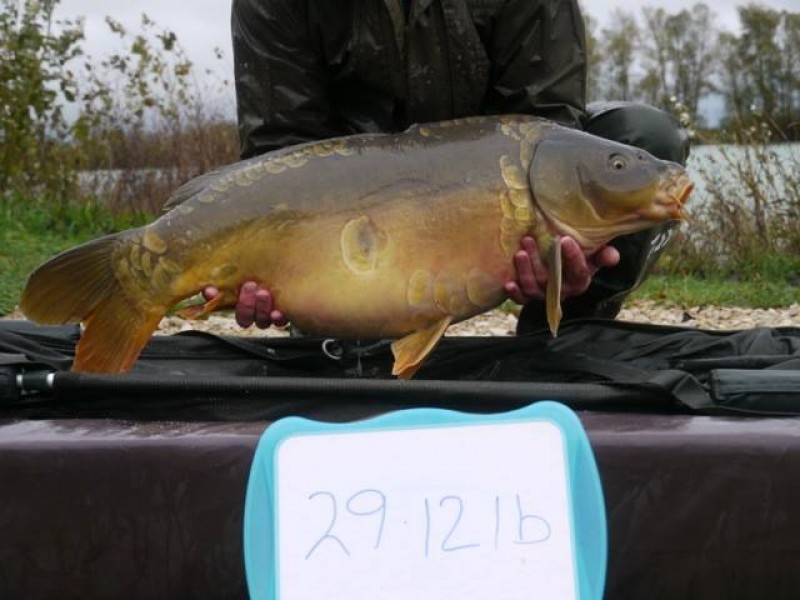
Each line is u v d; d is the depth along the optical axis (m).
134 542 1.27
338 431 1.05
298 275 1.59
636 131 2.32
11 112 7.09
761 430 1.26
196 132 7.28
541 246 1.64
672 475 1.25
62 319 1.57
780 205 6.04
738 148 6.32
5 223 6.45
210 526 1.26
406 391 1.39
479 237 1.61
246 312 1.62
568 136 1.65
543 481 1.04
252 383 1.43
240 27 2.18
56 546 1.28
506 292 1.67
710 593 1.27
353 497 1.03
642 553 1.26
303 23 2.13
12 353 1.74
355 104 2.23
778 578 1.26
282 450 1.04
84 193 7.25
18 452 1.26
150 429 1.31
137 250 1.58
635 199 1.63
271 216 1.58
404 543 1.03
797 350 1.76
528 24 2.07
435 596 1.02
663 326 1.95
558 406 1.06
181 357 2.02
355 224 1.58
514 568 1.02
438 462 1.04
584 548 1.04
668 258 5.96
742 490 1.25
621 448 1.24
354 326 1.63
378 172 1.59
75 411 1.47
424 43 2.08
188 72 7.29
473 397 1.38
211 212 1.58
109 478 1.26
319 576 1.02
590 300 2.41
